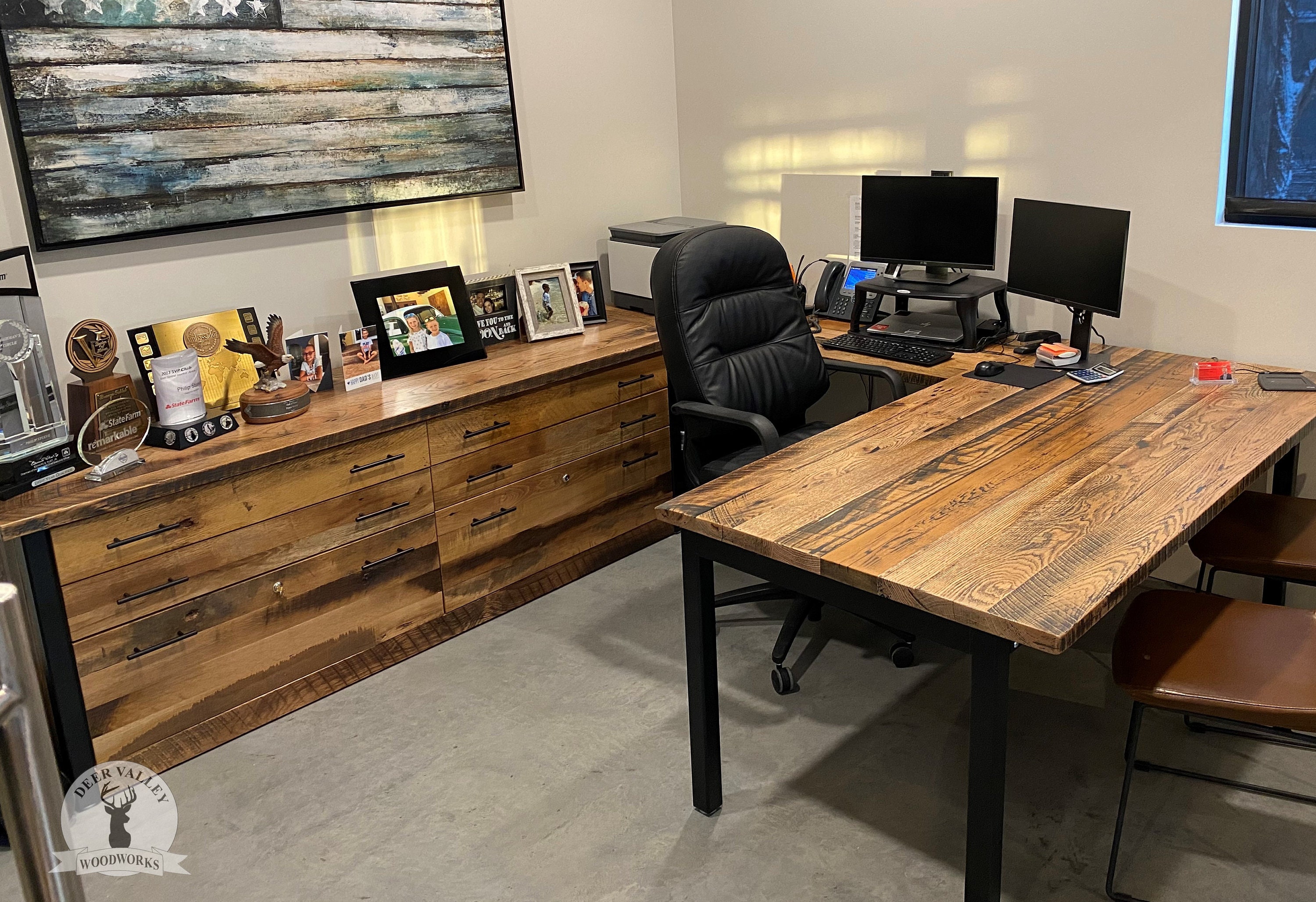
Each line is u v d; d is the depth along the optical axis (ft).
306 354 9.82
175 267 9.54
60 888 2.00
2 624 1.88
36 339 7.95
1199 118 9.38
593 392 11.00
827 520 6.47
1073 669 9.16
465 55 11.15
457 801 7.77
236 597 8.54
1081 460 7.28
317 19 9.97
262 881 7.06
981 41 10.66
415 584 9.82
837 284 12.20
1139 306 10.23
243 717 8.77
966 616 5.31
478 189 11.57
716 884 6.82
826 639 9.87
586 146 12.76
